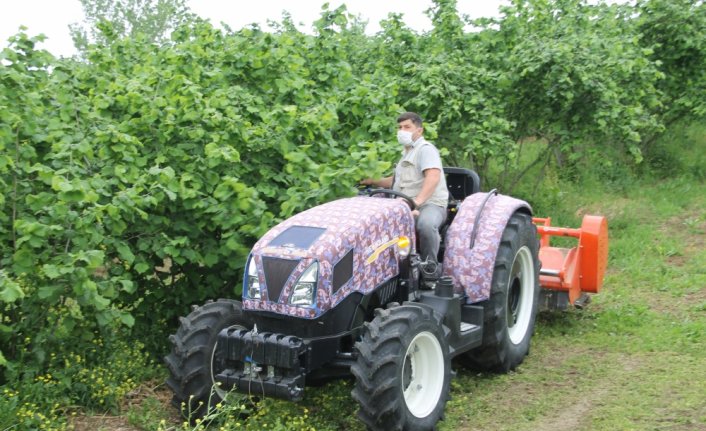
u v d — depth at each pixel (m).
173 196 5.79
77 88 6.95
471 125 10.12
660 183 14.23
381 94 7.49
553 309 7.34
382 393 4.69
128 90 6.66
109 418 5.46
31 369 5.48
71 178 5.98
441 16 11.28
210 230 6.47
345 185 5.96
